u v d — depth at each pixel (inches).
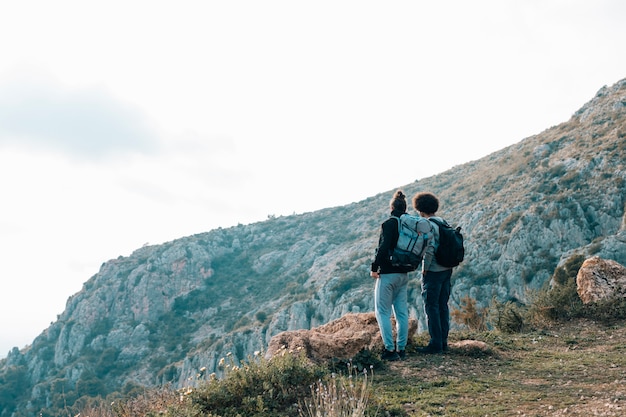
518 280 2812.5
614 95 4266.7
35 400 4544.8
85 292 6269.7
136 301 5935.0
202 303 5984.3
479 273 3058.6
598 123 3939.5
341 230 6855.3
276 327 4126.5
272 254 6771.7
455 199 4574.3
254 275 6535.4
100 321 5738.2
